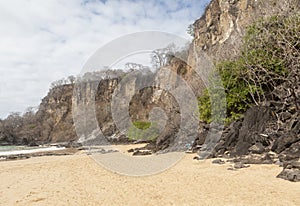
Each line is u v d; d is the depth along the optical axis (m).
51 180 10.99
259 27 16.69
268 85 15.77
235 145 13.81
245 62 16.16
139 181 9.53
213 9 35.12
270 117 13.41
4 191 9.33
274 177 8.15
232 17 29.98
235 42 21.25
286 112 13.23
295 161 8.96
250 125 13.35
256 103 15.11
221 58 21.05
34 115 72.31
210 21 35.12
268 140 12.20
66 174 12.34
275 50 15.18
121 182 9.65
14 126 70.69
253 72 15.38
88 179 10.67
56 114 62.59
